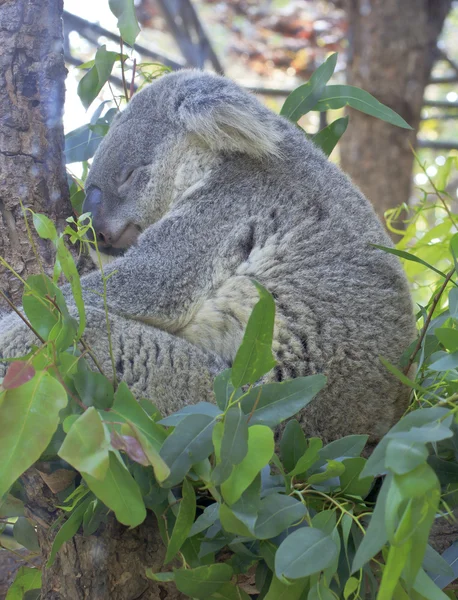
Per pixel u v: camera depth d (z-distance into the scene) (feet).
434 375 9.99
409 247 16.08
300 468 8.04
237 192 11.99
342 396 10.56
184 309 11.43
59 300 8.14
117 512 6.97
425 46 28.55
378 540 6.42
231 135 12.22
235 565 8.28
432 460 8.57
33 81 11.79
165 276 11.47
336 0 37.91
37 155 11.70
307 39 40.16
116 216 13.38
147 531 9.18
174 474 7.18
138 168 13.25
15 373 6.82
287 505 7.50
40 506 9.53
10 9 11.80
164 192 13.10
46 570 9.51
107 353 10.49
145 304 11.23
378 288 11.15
